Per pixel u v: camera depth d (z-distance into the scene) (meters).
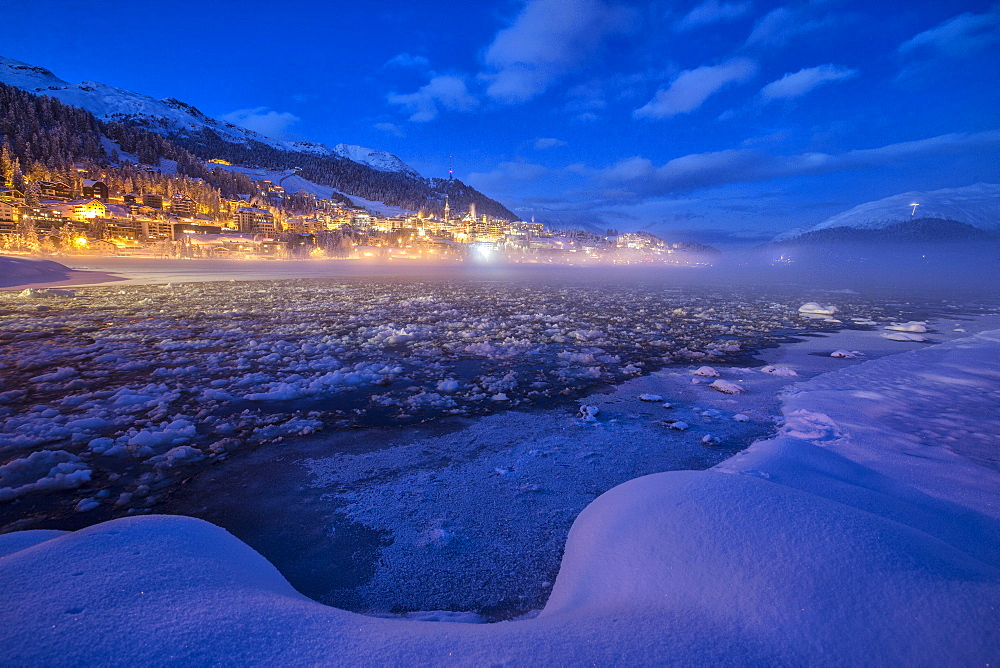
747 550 2.05
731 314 19.06
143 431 5.24
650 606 1.85
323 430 5.61
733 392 7.35
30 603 1.59
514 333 13.62
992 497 3.39
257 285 29.73
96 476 4.27
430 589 2.67
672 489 2.74
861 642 1.52
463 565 2.91
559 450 4.95
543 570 2.87
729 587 1.85
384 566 2.90
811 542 2.03
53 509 3.69
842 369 8.88
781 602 1.72
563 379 8.33
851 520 2.18
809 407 6.36
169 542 2.23
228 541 2.57
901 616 1.61
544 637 1.58
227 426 5.58
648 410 6.50
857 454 4.52
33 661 1.31
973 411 6.09
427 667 1.41
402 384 7.90
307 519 3.51
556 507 3.68
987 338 12.26
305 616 1.71
